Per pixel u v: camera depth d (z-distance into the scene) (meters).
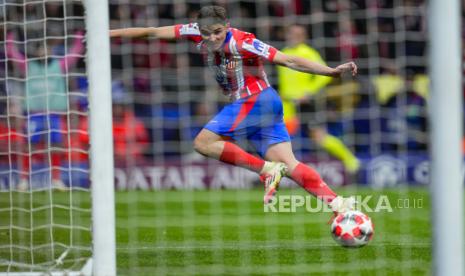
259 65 22.73
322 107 39.25
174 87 42.00
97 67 15.19
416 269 19.02
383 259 20.38
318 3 41.00
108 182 15.37
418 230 25.47
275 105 22.73
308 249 21.98
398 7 41.09
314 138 39.62
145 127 41.66
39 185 36.84
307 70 21.06
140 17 41.62
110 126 15.35
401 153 40.12
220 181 40.97
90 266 17.14
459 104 12.48
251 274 18.53
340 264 19.72
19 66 34.81
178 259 20.62
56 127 36.34
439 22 12.34
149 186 40.91
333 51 41.19
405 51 41.22
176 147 41.97
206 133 22.97
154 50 41.88
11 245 21.47
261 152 23.20
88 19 15.16
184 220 28.62
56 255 21.50
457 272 12.74
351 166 38.97
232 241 23.59
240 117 22.78
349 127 40.44
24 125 35.69
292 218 28.78
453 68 12.38
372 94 40.50
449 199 12.65
